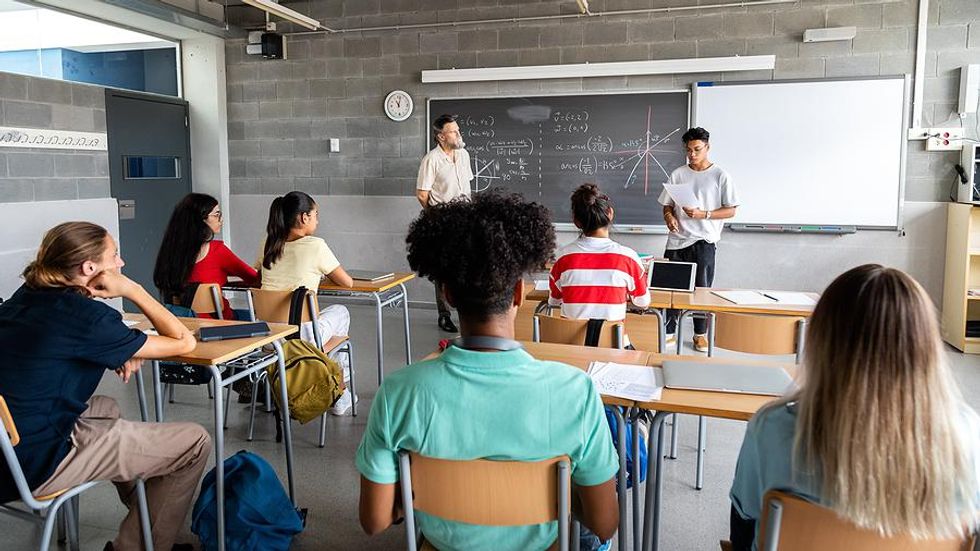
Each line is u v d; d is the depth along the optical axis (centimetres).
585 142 589
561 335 267
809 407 110
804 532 116
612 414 216
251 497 229
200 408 379
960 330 491
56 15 540
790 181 544
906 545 110
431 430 124
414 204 645
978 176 489
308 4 648
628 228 588
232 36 658
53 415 180
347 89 649
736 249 566
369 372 446
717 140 556
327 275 365
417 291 661
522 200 129
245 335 243
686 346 509
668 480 292
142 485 203
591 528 137
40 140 518
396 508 138
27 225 504
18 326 178
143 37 634
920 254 525
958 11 498
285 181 681
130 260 618
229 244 704
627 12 566
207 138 683
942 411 102
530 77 588
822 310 110
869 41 518
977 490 107
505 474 126
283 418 262
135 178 620
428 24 617
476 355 122
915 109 513
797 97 534
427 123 629
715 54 551
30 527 253
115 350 187
